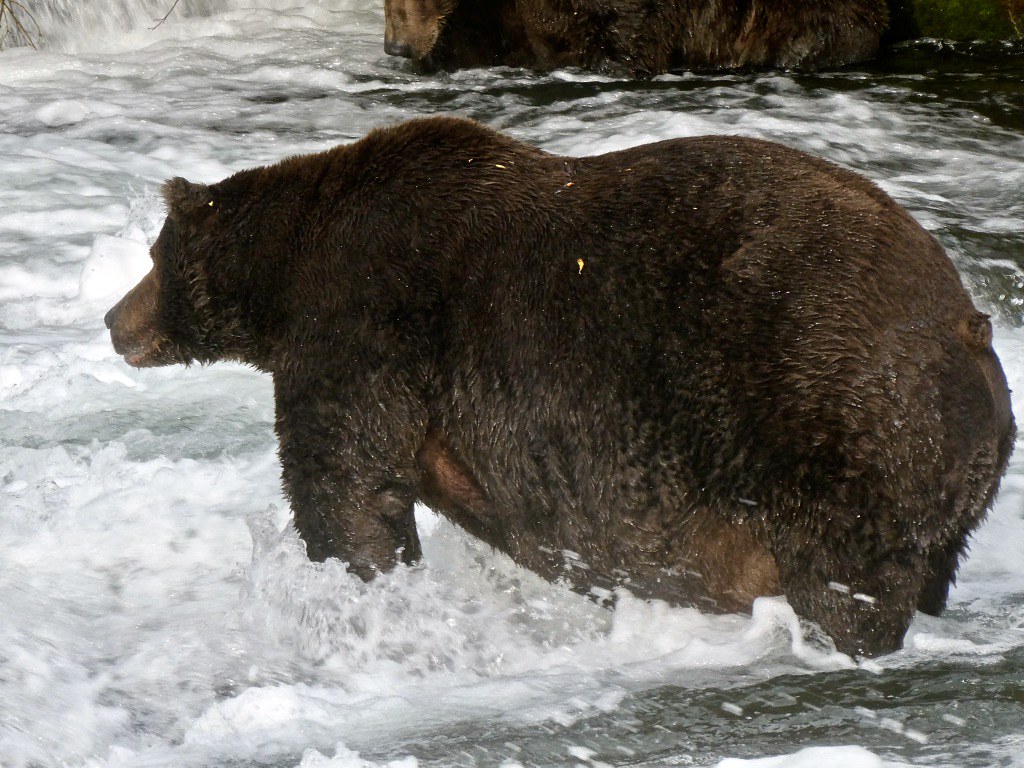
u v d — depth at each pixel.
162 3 44.25
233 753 10.92
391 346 12.80
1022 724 10.38
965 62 38.59
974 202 27.58
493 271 12.50
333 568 13.34
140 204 26.94
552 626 13.68
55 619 13.70
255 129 33.53
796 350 11.02
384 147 13.50
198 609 14.19
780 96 35.47
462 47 38.69
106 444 18.55
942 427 10.98
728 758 9.94
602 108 34.75
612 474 11.92
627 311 11.75
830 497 10.92
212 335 14.49
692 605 12.91
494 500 12.88
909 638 12.04
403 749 10.77
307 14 45.84
